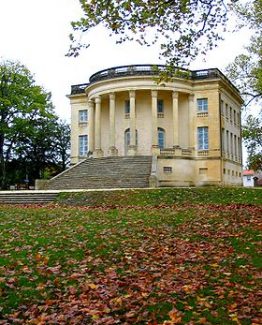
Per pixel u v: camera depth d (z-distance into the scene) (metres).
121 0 11.56
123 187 30.05
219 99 43.44
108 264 8.16
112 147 42.31
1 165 49.78
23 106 48.44
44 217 15.95
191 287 6.52
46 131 58.09
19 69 48.78
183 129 44.56
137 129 44.25
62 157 65.00
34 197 25.66
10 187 53.44
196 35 14.13
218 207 17.80
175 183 40.91
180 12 12.76
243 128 38.19
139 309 5.76
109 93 42.81
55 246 9.95
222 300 6.03
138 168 34.53
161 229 12.00
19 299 6.28
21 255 9.05
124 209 18.59
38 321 5.46
